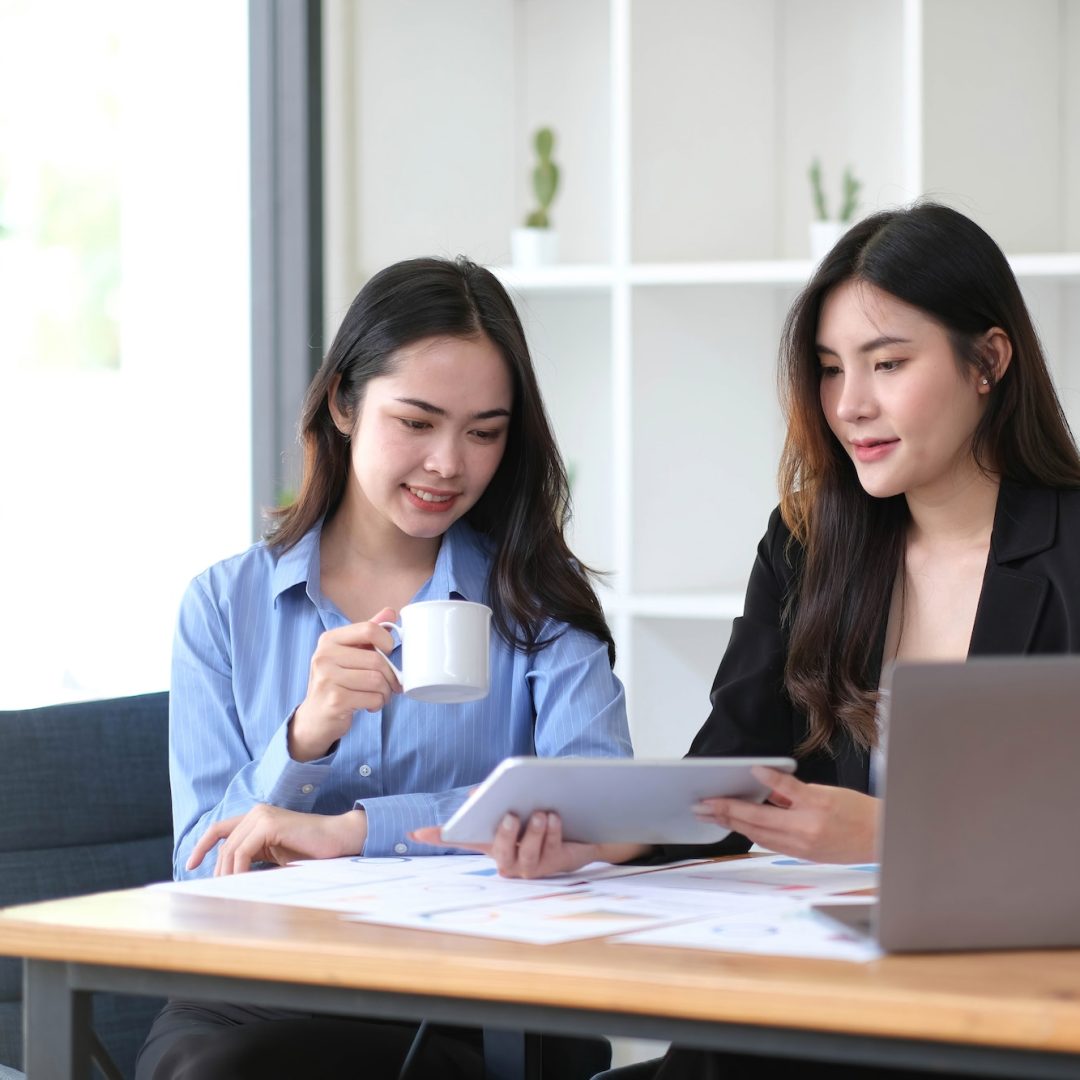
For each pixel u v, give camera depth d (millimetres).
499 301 1979
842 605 2016
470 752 2014
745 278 3334
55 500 3609
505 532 2066
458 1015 1078
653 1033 1015
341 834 1774
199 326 3801
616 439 3422
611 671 2082
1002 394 1955
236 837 1772
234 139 3826
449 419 1916
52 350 3596
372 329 1944
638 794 1428
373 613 2059
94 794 2086
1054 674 1054
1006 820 1064
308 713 1798
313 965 1113
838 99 3645
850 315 1901
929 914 1062
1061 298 3447
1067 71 3428
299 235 3801
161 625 3744
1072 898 1080
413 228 3863
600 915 1231
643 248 3449
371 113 3850
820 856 1463
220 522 3832
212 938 1161
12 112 3525
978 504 2004
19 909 1303
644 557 3453
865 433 1914
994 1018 908
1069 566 1915
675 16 3480
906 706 1045
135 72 3723
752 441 3658
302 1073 1604
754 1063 1373
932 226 1883
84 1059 1274
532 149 3924
